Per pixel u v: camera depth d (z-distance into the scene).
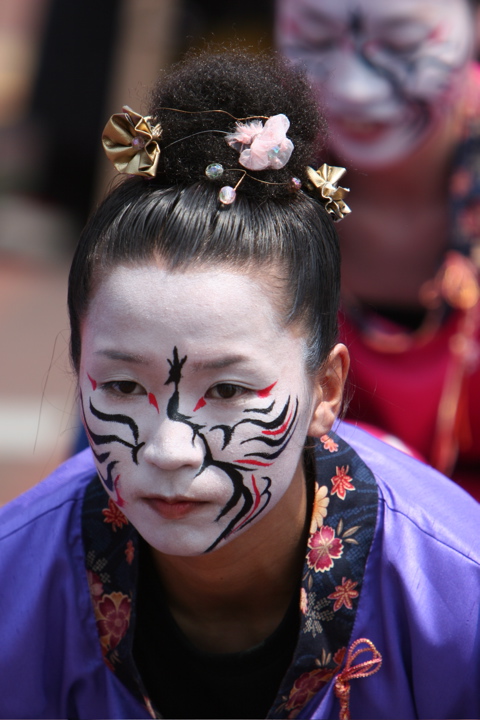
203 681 6.11
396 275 9.74
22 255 27.03
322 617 5.88
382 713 6.00
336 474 6.00
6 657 6.07
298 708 5.95
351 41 9.16
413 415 9.46
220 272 4.96
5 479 14.07
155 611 6.11
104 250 5.12
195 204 5.07
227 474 5.10
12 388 17.59
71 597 6.09
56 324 21.67
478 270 9.37
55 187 31.00
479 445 9.62
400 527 5.94
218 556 5.67
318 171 5.69
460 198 9.37
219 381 5.00
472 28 9.38
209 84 5.29
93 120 29.91
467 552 5.83
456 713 5.92
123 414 5.10
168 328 4.91
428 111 9.21
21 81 38.09
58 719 6.34
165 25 19.53
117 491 5.21
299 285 5.21
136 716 6.08
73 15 28.00
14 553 6.18
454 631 5.75
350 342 9.44
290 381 5.21
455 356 9.34
